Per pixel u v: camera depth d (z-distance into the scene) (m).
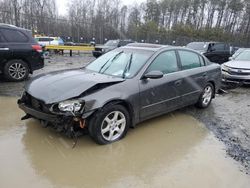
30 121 4.52
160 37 33.69
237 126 4.92
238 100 7.00
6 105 5.38
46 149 3.60
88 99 3.54
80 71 4.66
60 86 3.79
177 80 4.88
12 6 38.78
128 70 4.39
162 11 59.88
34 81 4.22
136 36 38.53
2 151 3.49
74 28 40.41
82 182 2.96
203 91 5.77
